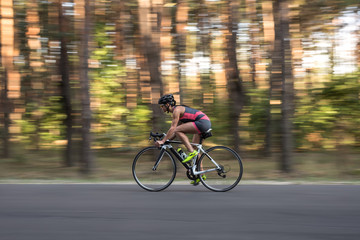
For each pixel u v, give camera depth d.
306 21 11.80
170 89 12.50
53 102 12.37
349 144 12.34
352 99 11.97
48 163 11.08
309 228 4.30
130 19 12.00
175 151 6.81
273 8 9.42
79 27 9.57
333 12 11.55
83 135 9.27
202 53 12.49
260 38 11.81
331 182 7.68
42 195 6.25
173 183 7.63
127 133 13.18
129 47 12.78
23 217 4.83
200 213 5.00
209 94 12.84
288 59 9.23
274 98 9.27
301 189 6.66
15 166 10.54
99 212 5.07
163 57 12.21
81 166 9.23
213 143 12.64
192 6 11.82
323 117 11.92
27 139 13.23
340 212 4.99
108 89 13.09
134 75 13.05
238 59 12.24
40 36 11.17
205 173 6.75
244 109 12.29
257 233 4.13
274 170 9.20
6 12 11.29
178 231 4.21
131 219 4.72
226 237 4.00
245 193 6.35
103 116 13.04
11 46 11.66
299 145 12.65
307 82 12.29
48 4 10.43
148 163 6.89
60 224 4.51
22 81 12.36
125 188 7.00
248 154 12.07
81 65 9.42
